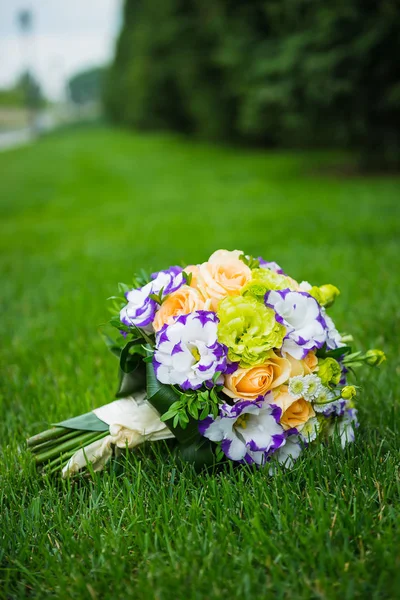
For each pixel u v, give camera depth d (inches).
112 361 103.0
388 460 59.5
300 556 47.3
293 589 44.8
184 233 241.1
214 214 288.4
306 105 353.1
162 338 57.1
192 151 736.3
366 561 46.2
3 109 3560.5
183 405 56.9
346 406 66.2
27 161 780.6
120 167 602.9
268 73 363.9
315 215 253.0
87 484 63.6
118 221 293.7
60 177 552.1
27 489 63.4
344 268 156.9
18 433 78.3
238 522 51.8
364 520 50.9
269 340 57.0
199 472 61.9
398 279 142.0
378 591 42.9
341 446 62.2
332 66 317.4
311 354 60.5
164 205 342.0
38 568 51.2
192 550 49.0
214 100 743.1
